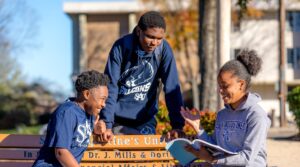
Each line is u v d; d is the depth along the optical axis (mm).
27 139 6742
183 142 5570
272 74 45375
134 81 6496
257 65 5438
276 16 44844
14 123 46969
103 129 6336
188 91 41906
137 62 6398
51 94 50125
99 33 45688
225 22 9461
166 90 6477
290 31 46781
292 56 47031
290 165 10875
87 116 5469
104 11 44938
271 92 46812
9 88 48906
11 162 6719
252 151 5188
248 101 5324
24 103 48312
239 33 44844
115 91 6379
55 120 5250
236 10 34625
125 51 6367
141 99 6594
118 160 6621
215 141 5777
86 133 5430
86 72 5480
